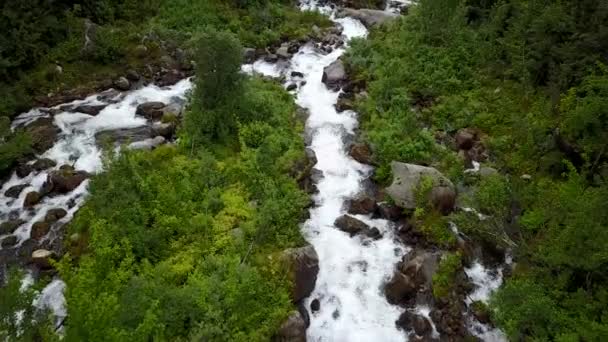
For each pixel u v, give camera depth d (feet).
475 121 66.90
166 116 69.67
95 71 79.46
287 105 70.74
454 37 78.48
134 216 49.08
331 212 57.93
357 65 78.54
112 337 33.19
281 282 46.29
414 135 64.59
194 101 63.52
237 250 48.39
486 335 47.09
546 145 59.72
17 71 74.33
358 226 55.77
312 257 49.73
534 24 67.31
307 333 46.83
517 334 42.78
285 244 50.65
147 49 83.20
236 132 63.57
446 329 47.19
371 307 49.11
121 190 51.31
